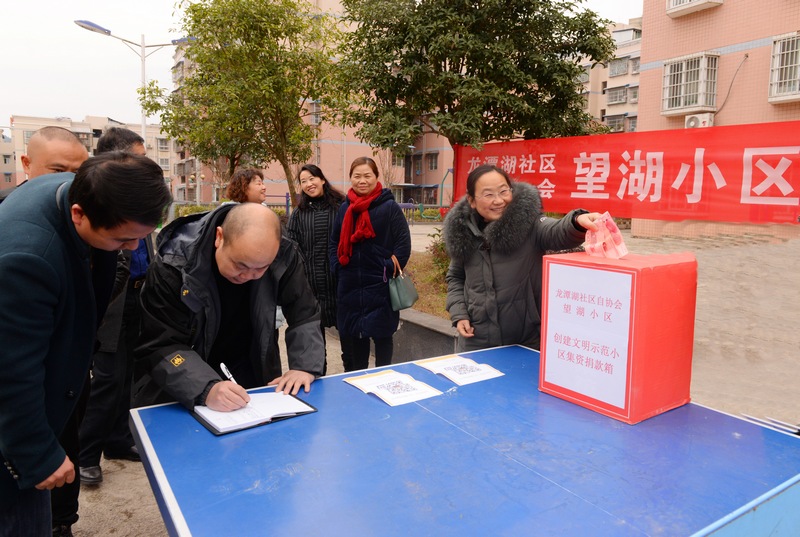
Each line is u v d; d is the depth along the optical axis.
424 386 1.67
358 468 1.15
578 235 1.91
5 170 56.41
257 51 6.29
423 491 1.05
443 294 4.98
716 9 10.27
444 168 29.98
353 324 3.17
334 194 3.49
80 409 2.12
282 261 1.79
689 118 10.59
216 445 1.26
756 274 5.20
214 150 8.19
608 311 1.42
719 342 4.09
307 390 1.64
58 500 1.91
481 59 4.83
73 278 1.24
